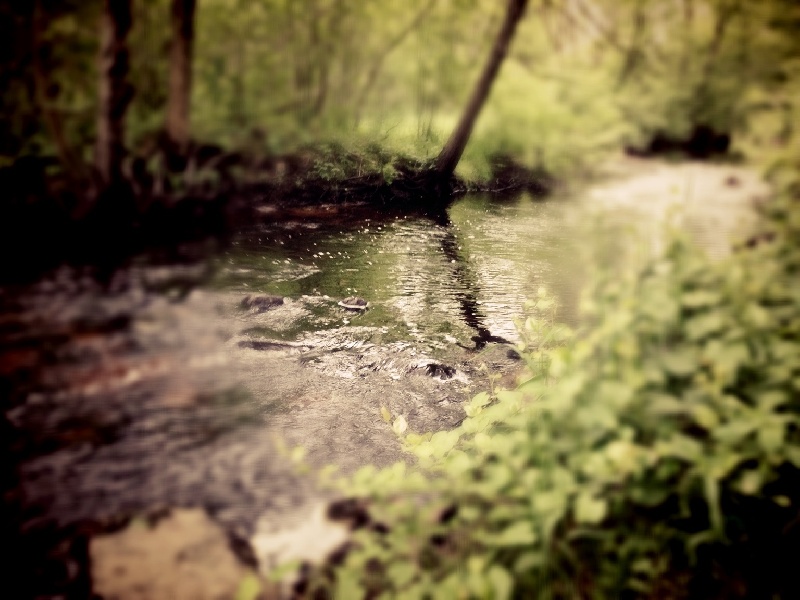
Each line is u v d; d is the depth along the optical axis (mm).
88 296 5047
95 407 3377
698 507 1884
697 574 1794
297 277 6949
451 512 1902
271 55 11180
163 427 3234
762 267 1896
